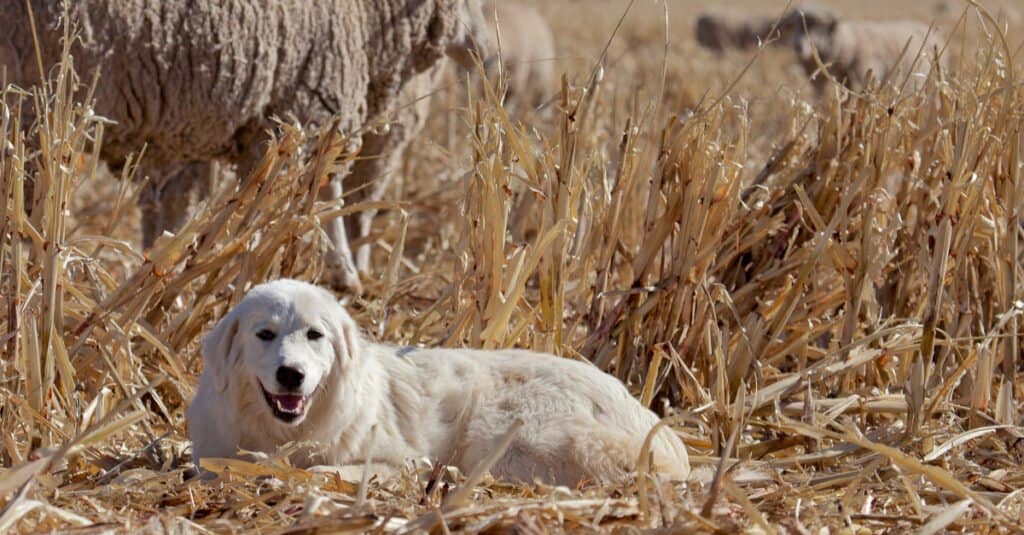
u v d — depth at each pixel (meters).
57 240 8.11
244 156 12.58
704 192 9.18
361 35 12.89
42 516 6.29
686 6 73.94
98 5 11.16
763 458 8.23
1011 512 7.03
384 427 7.56
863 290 9.46
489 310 8.84
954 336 9.52
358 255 13.89
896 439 8.43
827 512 6.88
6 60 11.01
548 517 6.33
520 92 29.17
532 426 7.53
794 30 28.38
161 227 12.79
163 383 9.01
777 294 9.96
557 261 9.05
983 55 10.44
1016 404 9.02
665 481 6.91
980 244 9.85
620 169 9.41
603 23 46.03
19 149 8.37
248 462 7.32
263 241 9.27
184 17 11.55
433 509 6.38
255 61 11.98
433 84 14.69
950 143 9.74
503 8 29.98
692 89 23.20
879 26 28.94
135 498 6.91
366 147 13.76
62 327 8.30
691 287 9.23
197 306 9.20
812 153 10.27
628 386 9.20
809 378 8.69
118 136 11.82
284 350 7.06
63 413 8.17
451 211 14.45
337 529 6.11
